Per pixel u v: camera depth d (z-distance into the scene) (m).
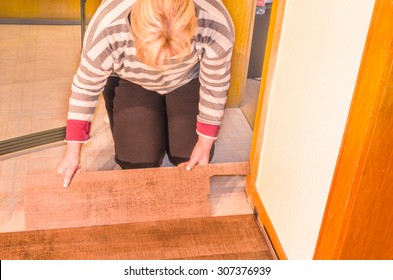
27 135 2.28
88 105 1.52
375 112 1.08
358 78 1.11
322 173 1.37
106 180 1.76
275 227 1.76
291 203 1.60
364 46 1.09
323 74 1.33
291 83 1.55
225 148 2.35
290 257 1.64
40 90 2.72
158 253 1.71
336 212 1.28
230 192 2.05
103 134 2.37
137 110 1.75
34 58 3.12
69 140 1.59
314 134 1.41
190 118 1.79
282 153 1.66
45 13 3.70
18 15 3.68
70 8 3.72
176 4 1.16
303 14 1.44
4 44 3.30
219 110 1.62
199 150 1.74
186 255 1.71
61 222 1.75
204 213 1.86
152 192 1.80
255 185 1.95
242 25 2.39
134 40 1.31
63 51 3.27
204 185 1.84
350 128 1.17
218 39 1.41
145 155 1.81
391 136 1.12
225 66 1.50
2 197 1.93
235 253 1.74
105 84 1.58
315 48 1.37
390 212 1.25
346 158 1.20
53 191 1.73
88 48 1.36
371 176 1.17
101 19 1.31
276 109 1.69
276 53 1.65
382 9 1.00
